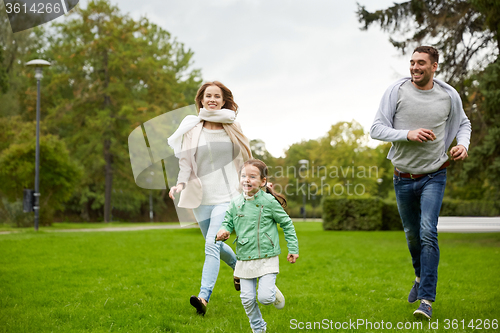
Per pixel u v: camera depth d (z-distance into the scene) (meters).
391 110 4.22
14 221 23.72
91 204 46.22
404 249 11.12
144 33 34.81
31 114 34.28
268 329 3.70
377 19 14.91
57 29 35.25
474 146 13.84
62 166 25.20
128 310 4.40
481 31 14.24
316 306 4.60
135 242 12.40
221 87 4.66
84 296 5.11
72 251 9.81
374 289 5.57
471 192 31.86
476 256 9.06
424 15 14.65
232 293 5.34
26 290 5.43
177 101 35.41
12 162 24.22
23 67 33.31
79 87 33.19
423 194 4.15
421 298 3.96
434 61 4.08
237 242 3.48
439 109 4.11
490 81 12.81
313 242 13.54
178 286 5.70
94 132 33.22
